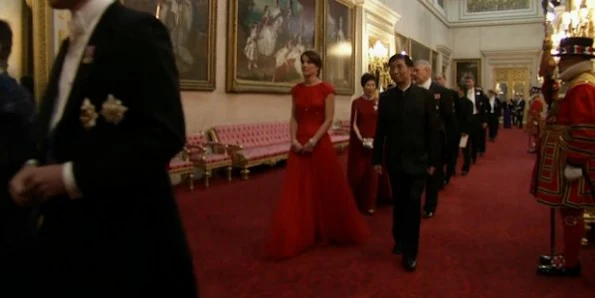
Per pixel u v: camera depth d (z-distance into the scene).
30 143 1.85
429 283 3.86
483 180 9.26
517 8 29.11
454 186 8.55
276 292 3.66
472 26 30.41
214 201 7.03
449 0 30.88
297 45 12.75
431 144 4.09
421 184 4.11
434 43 27.50
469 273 4.10
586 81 3.65
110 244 1.41
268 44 11.45
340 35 15.20
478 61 30.36
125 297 1.40
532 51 28.55
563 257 4.05
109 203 1.42
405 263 4.17
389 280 3.92
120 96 1.38
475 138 11.55
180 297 1.54
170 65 1.45
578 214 3.90
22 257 1.48
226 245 4.86
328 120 4.69
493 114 18.16
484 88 30.19
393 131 4.16
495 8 29.72
